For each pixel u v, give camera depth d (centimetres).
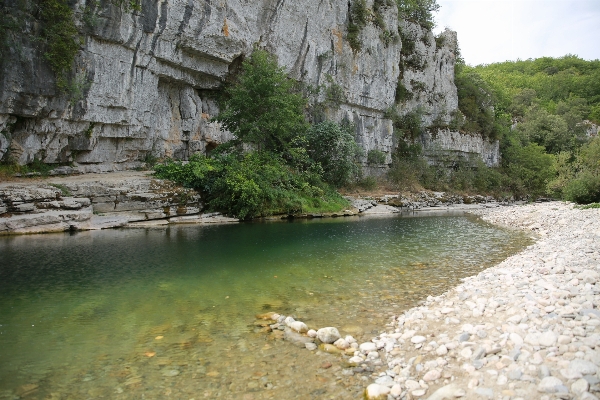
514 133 5375
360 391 416
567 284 671
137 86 1911
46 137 1598
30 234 1261
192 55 2145
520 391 364
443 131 3994
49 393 408
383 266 996
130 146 1994
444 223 2022
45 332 557
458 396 375
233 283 816
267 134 2269
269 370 461
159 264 956
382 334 561
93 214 1460
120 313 634
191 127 2308
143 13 1802
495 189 4125
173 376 446
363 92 3266
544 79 8575
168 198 1661
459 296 695
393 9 3609
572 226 1695
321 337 541
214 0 2092
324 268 962
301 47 2767
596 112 7144
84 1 1567
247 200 1788
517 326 502
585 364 373
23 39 1403
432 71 4200
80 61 1611
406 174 3450
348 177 2661
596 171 3042
